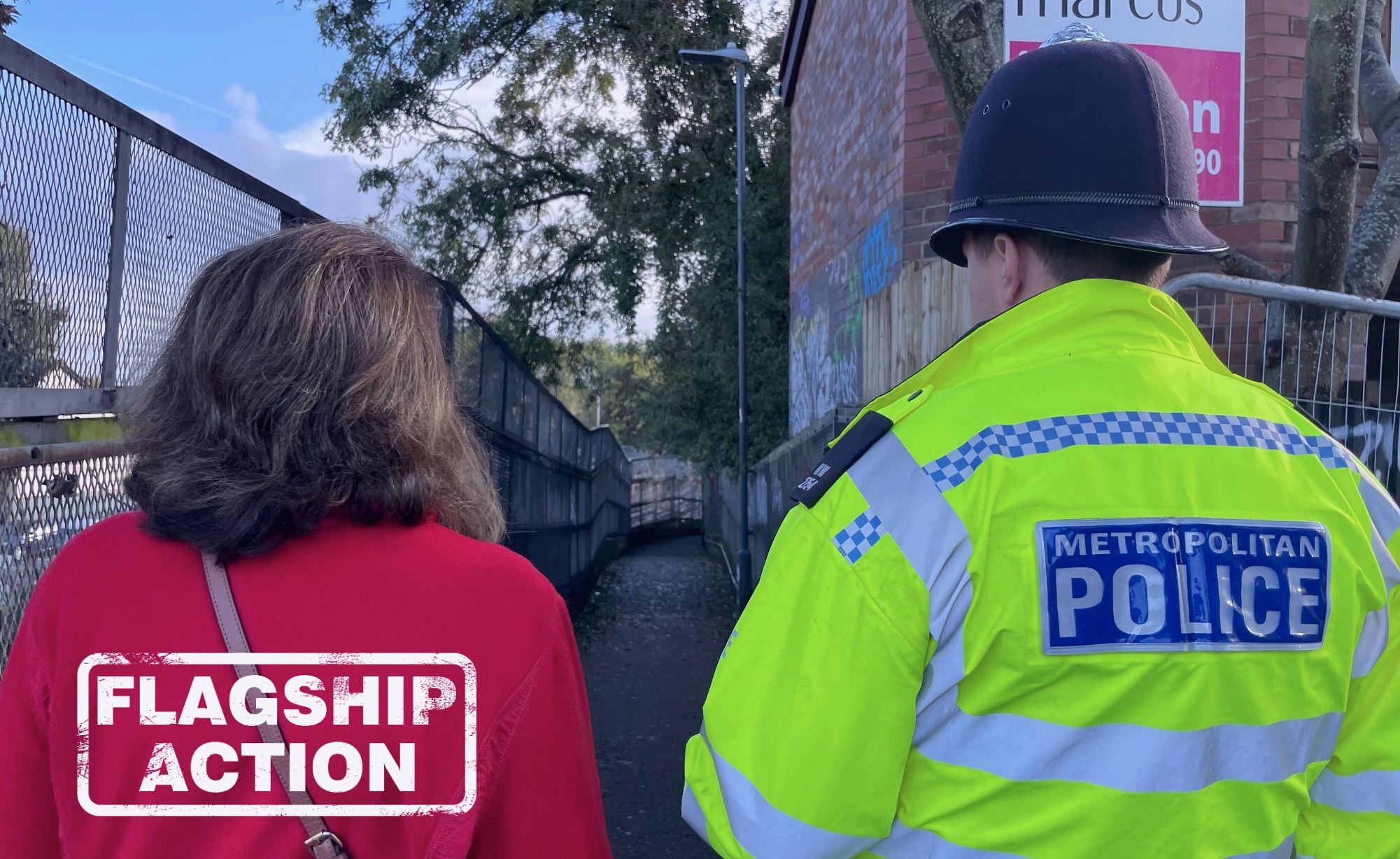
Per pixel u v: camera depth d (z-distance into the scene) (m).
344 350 1.12
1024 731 1.13
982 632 1.12
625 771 5.21
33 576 2.18
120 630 1.06
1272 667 1.15
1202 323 4.86
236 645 1.05
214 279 1.17
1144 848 1.11
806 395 11.66
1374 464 3.65
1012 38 4.00
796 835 1.13
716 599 12.52
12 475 2.10
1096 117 1.25
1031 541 1.12
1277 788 1.16
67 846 1.05
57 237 2.24
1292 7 4.95
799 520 1.23
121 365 2.58
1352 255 4.18
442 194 20.58
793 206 12.95
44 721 1.07
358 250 1.21
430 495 1.17
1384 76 4.27
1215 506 1.16
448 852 1.06
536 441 7.96
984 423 1.18
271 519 1.07
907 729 1.14
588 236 21.19
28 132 2.10
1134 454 1.17
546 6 19.12
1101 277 1.27
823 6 10.08
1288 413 1.31
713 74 18.84
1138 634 1.11
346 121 19.22
